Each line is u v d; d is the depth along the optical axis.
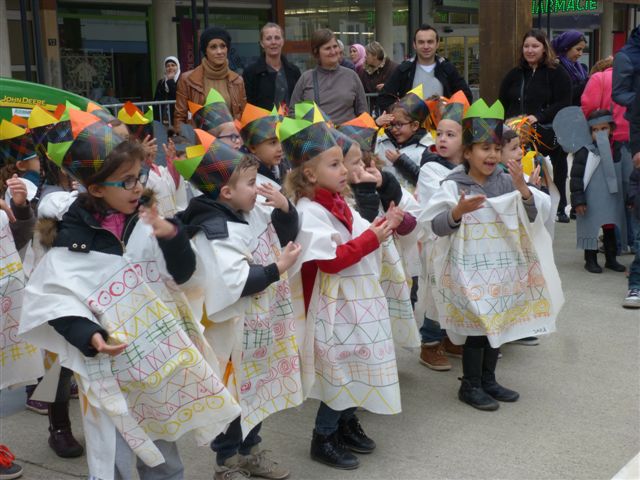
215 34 6.36
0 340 3.81
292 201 3.67
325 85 6.71
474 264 4.22
